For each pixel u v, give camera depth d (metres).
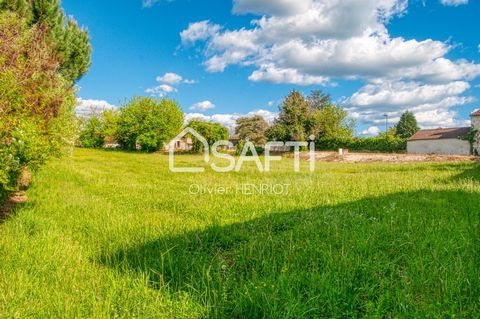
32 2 13.44
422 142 53.91
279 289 3.00
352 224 5.23
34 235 4.82
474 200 7.05
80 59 16.84
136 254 4.06
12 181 6.01
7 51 5.53
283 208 6.92
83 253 4.14
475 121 42.75
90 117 61.88
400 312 2.65
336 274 3.27
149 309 2.82
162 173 16.56
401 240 4.35
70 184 10.80
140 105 52.91
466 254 3.73
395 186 9.78
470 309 2.67
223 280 3.35
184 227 5.39
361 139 49.53
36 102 7.11
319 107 75.06
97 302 2.88
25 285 3.17
